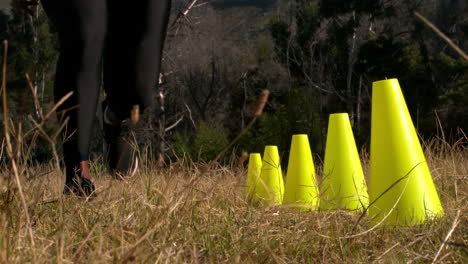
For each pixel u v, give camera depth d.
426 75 33.22
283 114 27.94
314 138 27.58
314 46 41.25
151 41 3.12
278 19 42.75
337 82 40.72
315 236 2.45
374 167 3.00
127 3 3.06
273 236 2.43
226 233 2.47
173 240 2.18
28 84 1.75
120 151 3.68
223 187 3.48
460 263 1.89
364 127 27.53
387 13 37.25
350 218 2.97
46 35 40.47
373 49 34.97
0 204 2.20
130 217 2.51
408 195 2.86
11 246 1.85
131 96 3.24
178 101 37.12
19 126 1.79
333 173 3.87
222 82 42.50
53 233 2.10
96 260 1.69
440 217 2.70
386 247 2.24
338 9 37.53
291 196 4.62
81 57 2.95
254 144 26.31
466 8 35.72
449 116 19.55
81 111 3.00
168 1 3.20
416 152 2.96
